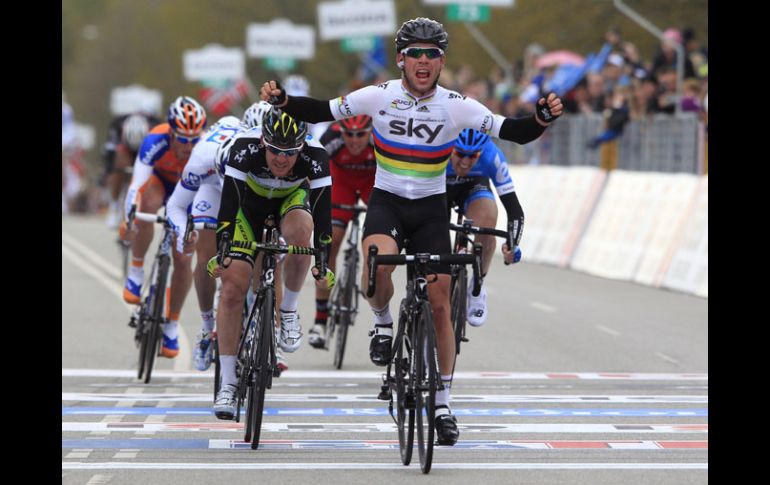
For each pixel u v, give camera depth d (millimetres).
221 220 20500
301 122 19953
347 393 25391
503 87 69562
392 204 20344
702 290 43219
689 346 32188
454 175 26234
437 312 19703
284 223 21500
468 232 21281
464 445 20375
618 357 30438
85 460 18969
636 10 80188
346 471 18391
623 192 51688
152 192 29469
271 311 20000
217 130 24625
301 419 22594
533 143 64562
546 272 52500
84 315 37781
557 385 26547
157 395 25047
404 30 19875
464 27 107562
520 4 100438
